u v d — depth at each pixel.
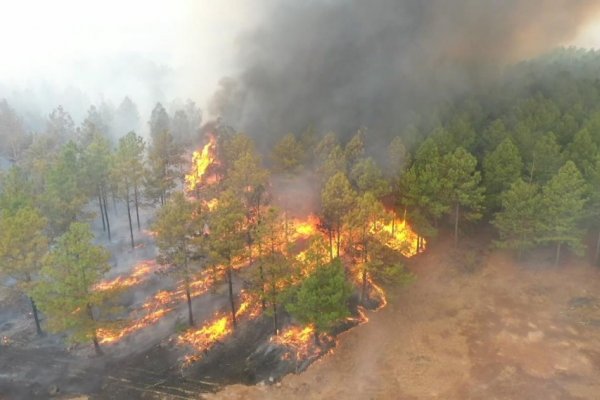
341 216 39.62
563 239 37.72
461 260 42.53
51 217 43.91
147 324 38.62
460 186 41.00
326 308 31.58
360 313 37.00
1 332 38.41
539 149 44.06
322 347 34.06
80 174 48.41
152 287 43.25
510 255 42.62
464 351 32.78
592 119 48.56
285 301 33.81
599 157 38.34
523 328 34.47
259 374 32.72
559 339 33.19
